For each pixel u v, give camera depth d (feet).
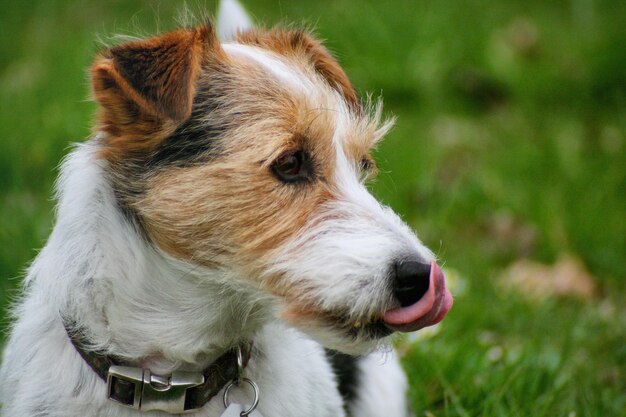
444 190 42.09
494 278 35.96
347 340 18.53
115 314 19.07
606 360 29.76
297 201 19.12
